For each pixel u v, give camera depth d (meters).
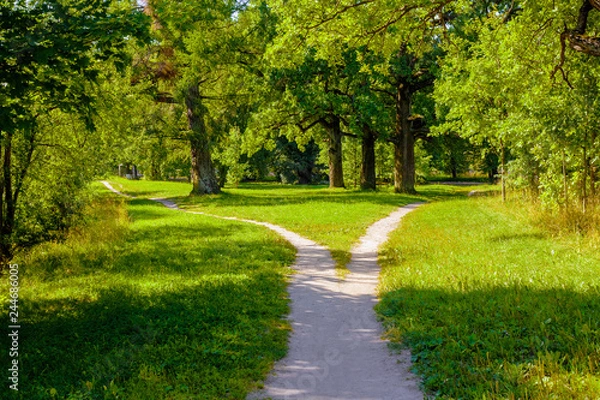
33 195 14.73
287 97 35.38
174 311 9.05
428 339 7.28
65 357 7.09
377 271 13.09
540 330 6.88
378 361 6.89
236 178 48.59
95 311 9.33
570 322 7.04
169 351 7.14
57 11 7.31
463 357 6.43
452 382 5.73
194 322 8.46
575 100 14.30
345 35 14.02
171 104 38.84
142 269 13.23
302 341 7.89
